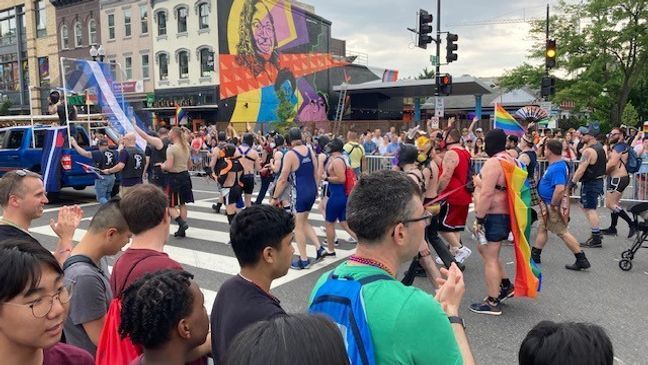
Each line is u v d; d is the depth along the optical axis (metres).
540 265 7.02
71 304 2.54
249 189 10.10
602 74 28.06
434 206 5.99
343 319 1.73
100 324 2.56
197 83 30.81
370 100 37.88
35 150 12.55
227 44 30.27
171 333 1.83
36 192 3.64
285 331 1.09
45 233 9.17
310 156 6.92
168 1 31.14
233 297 2.23
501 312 5.33
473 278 6.52
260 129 30.55
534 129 16.19
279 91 32.62
